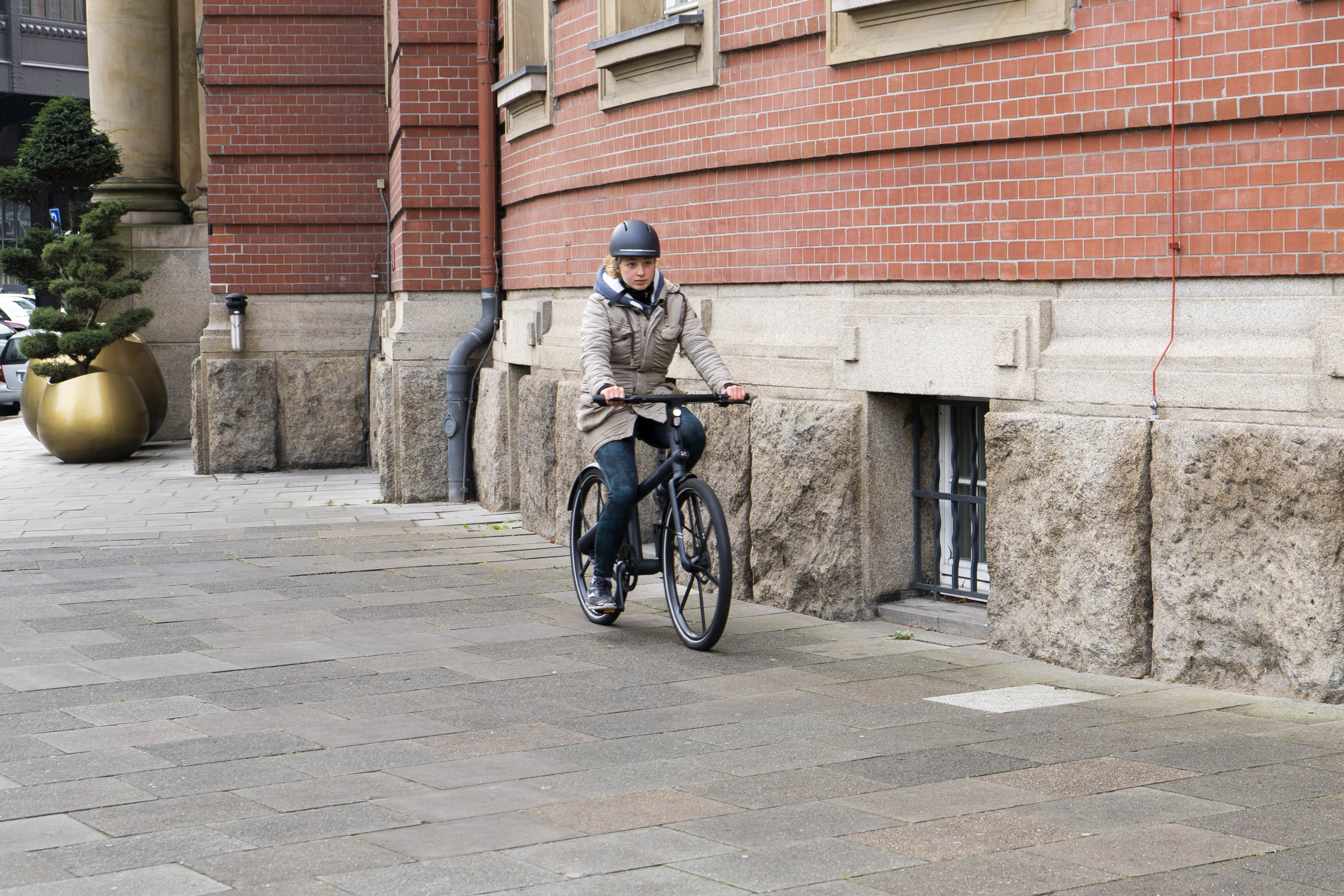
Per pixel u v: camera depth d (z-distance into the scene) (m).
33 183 19.97
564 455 11.15
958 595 8.00
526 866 4.12
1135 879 3.95
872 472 8.02
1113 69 6.71
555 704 6.15
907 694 6.29
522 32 13.06
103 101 21.36
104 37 21.30
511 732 5.69
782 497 8.35
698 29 9.15
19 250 19.77
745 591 8.80
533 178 12.27
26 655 7.22
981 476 7.88
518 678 6.66
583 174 10.95
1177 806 4.59
